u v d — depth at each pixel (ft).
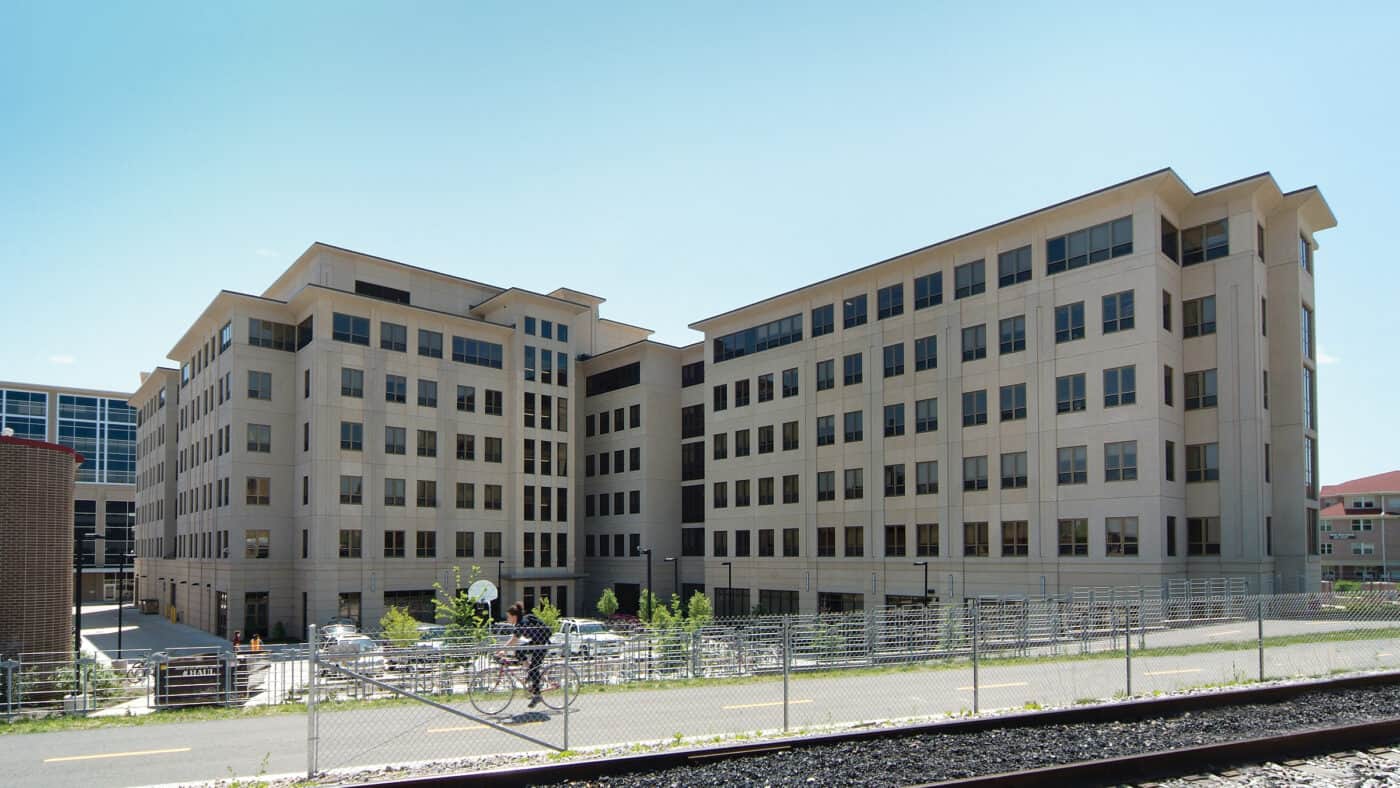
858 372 173.47
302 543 177.06
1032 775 35.96
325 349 178.29
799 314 188.24
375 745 46.39
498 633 76.74
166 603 228.22
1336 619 94.68
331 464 175.94
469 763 41.27
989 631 80.64
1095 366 136.77
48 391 341.82
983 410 151.02
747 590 193.67
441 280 207.62
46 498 84.28
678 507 226.58
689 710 55.36
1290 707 51.98
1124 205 135.95
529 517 205.46
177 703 62.54
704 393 216.74
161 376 247.09
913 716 52.75
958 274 157.79
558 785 36.68
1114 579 130.72
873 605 164.96
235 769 41.88
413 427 189.06
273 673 68.03
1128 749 41.65
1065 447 139.03
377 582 179.42
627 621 178.70
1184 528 134.10
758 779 37.01
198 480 201.26
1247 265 133.18
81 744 47.83
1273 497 136.87
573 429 217.97
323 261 187.01
